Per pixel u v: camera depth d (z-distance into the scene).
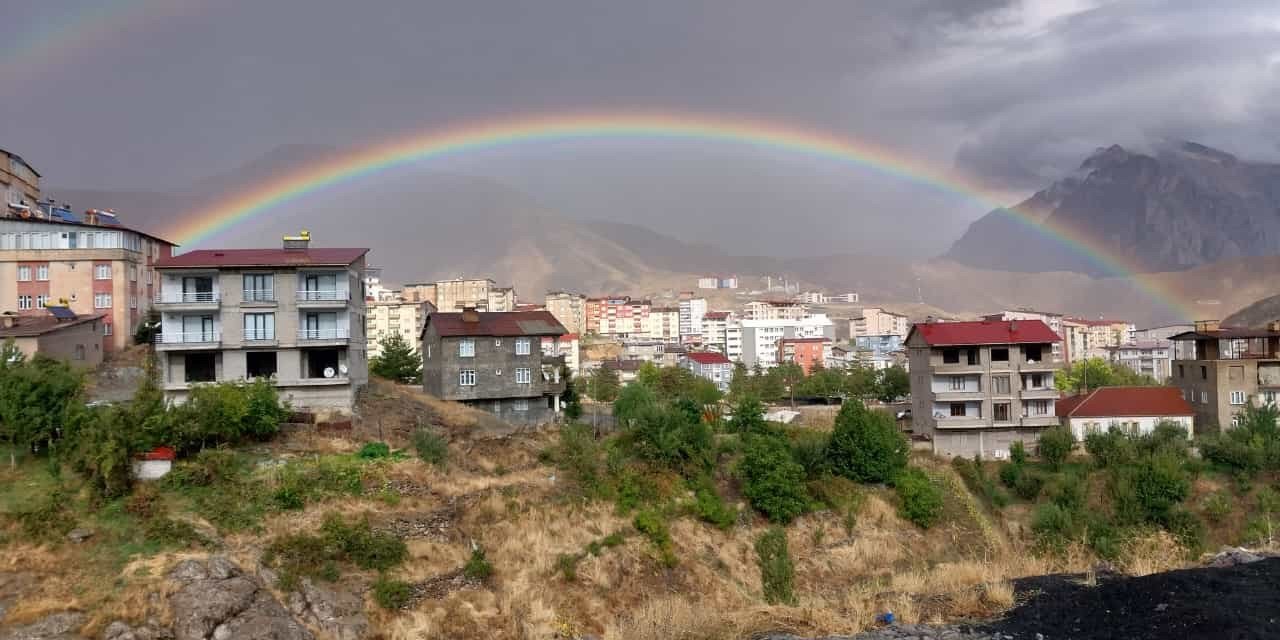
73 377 57.56
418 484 57.38
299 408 72.50
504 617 47.47
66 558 43.56
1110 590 49.69
